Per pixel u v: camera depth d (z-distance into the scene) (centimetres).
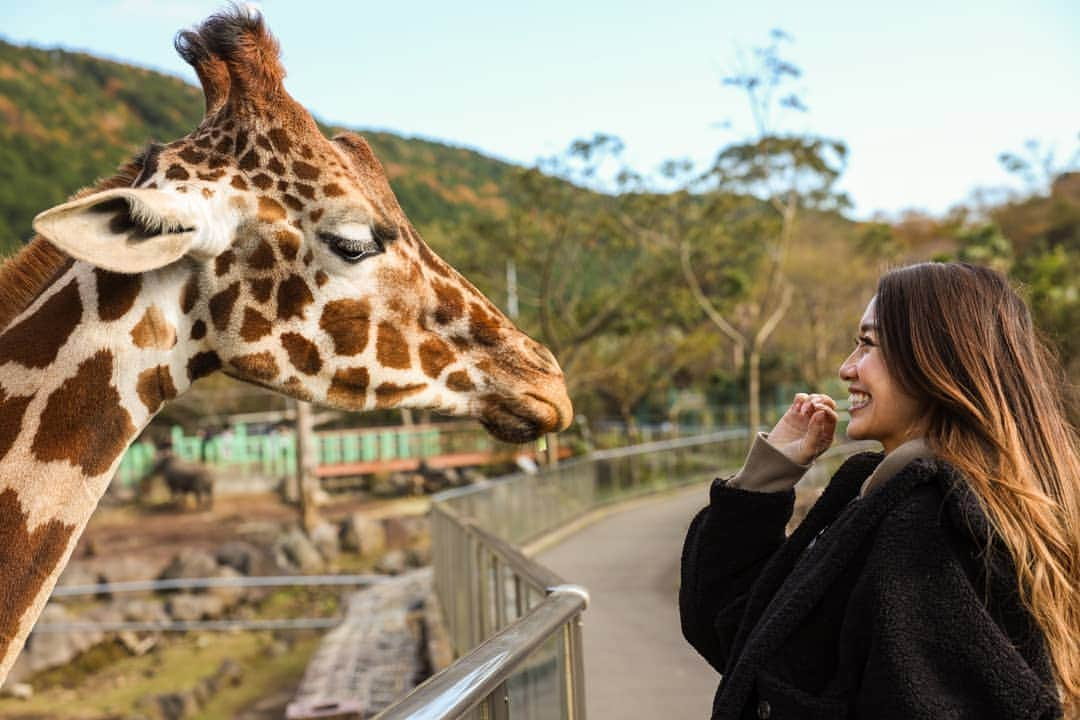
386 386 254
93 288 229
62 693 1432
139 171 248
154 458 3078
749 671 167
